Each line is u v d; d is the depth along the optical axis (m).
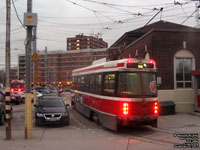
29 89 9.69
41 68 135.25
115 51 33.03
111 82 10.88
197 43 17.11
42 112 12.54
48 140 9.14
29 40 9.85
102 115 11.55
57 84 131.75
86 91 15.11
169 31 16.75
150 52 16.92
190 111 16.62
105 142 8.78
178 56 16.94
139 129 11.30
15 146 8.15
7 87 9.31
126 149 7.71
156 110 10.46
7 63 9.45
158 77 15.77
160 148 7.80
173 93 16.55
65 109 13.20
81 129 11.69
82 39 142.88
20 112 19.39
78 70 18.58
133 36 27.30
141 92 10.34
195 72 15.13
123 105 10.04
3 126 12.68
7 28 9.52
